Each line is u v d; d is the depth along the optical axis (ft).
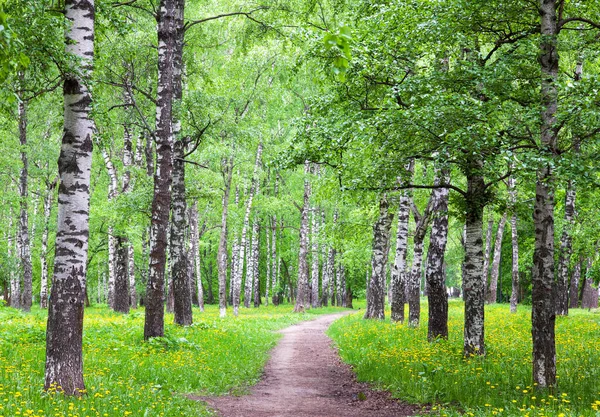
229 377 36.58
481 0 31.17
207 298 214.28
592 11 33.78
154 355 38.81
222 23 84.94
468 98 30.50
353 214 90.84
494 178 35.04
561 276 79.61
